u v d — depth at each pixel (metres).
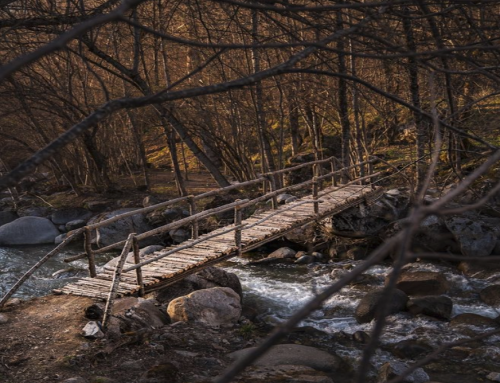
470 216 13.88
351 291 12.02
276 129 27.53
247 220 13.25
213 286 10.81
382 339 9.20
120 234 18.70
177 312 9.09
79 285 9.08
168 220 19.30
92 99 16.22
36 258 17.23
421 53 1.74
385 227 15.12
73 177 24.34
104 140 23.06
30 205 22.94
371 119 21.66
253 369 7.24
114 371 6.75
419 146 6.40
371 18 1.91
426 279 11.68
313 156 21.83
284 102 19.75
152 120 19.27
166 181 27.56
